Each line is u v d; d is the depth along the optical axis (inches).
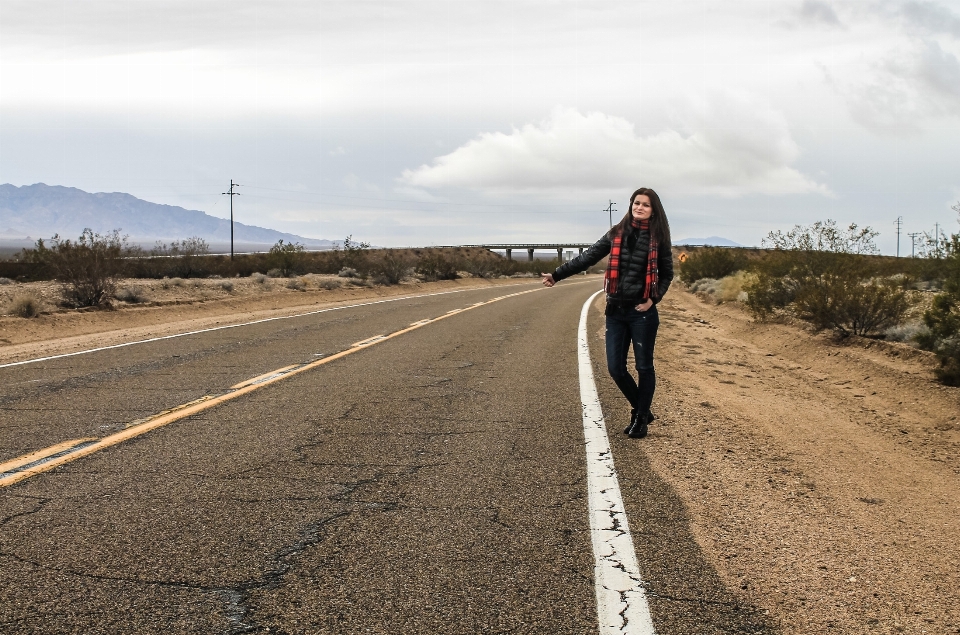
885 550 147.6
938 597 125.0
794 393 364.2
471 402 286.0
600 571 128.6
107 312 683.4
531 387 321.4
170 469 190.1
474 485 178.5
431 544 139.9
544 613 112.5
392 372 361.1
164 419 250.2
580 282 2277.3
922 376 378.9
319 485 177.3
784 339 563.8
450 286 1653.5
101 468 190.5
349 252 1881.2
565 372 365.4
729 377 391.5
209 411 264.8
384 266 1536.7
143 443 217.5
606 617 111.5
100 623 108.0
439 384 327.3
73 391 304.5
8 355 426.6
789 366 458.0
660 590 121.9
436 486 177.5
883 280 551.8
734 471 199.2
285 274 1526.8
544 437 229.3
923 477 223.9
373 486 177.0
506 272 2738.7
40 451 207.2
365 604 114.9
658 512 161.3
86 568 127.5
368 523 151.3
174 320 713.6
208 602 115.1
